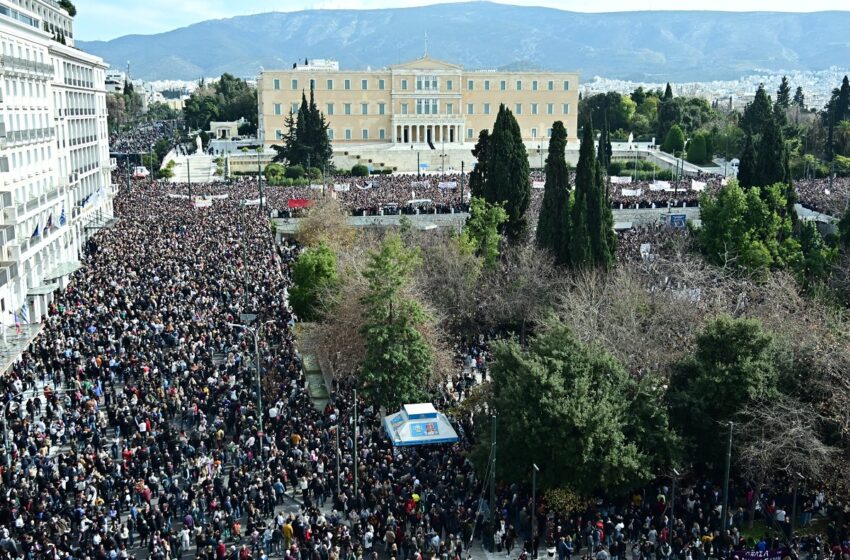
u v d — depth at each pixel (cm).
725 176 15175
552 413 3797
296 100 19488
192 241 8700
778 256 6975
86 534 3425
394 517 3684
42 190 7975
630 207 11319
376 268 5156
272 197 11844
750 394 3981
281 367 5272
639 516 3766
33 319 6988
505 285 6731
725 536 3547
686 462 4088
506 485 4031
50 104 8331
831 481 3822
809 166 15838
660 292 5888
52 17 10344
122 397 4734
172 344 5681
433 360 5231
